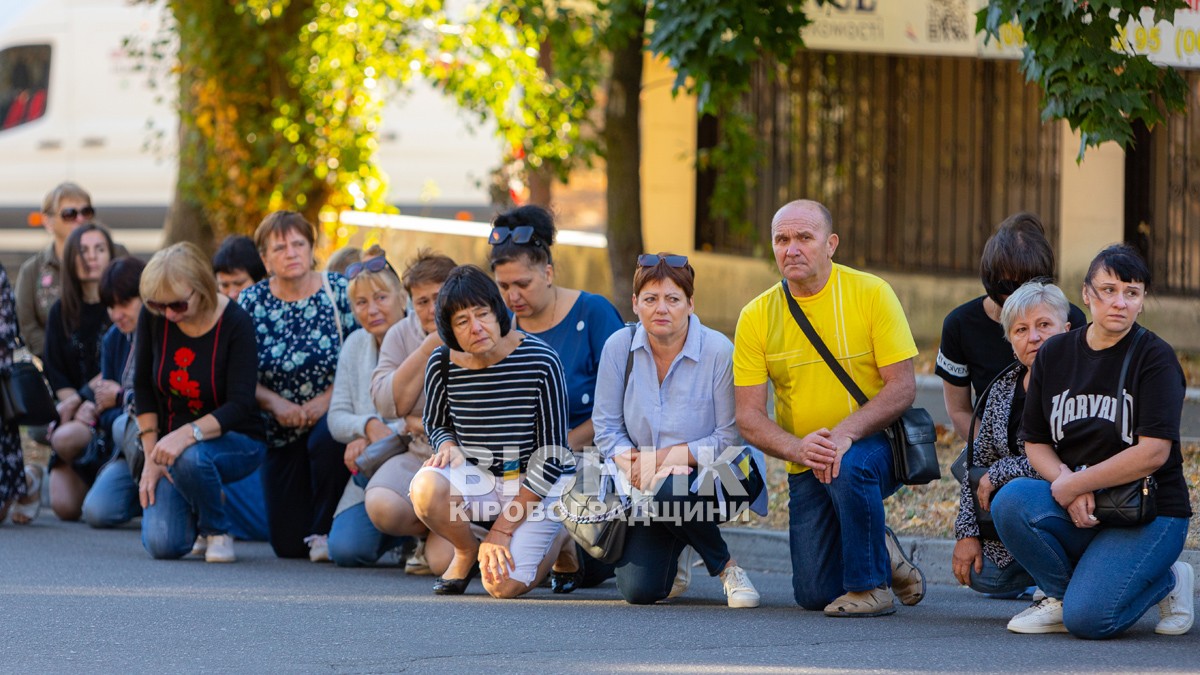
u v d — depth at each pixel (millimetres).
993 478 10883
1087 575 10125
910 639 10250
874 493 11094
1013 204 21734
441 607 11562
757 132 24547
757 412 11391
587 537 11719
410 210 30922
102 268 16859
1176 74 13836
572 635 10391
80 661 9492
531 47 22078
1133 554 10070
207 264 13984
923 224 22828
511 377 11773
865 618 11117
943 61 22391
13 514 16688
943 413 18047
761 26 16344
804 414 11367
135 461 14711
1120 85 13352
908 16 18875
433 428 12148
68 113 32000
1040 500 10305
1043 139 21328
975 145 22156
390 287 13594
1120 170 20297
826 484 11109
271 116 23016
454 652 9781
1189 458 15062
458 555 12312
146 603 11625
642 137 25109
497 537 11969
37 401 15945
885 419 11125
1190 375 18422
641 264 11484
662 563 11734
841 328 11227
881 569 11234
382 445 13219
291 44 22719
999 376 11141
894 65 22953
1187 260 20141
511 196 24125
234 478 14148
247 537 16156
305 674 9133
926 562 13664
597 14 19641
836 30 19250
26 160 32062
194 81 23016
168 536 14117
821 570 11430
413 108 30953
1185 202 20094
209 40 22547
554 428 11828
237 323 14094
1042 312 10703
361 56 23000
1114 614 10055
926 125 22688
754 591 11750
